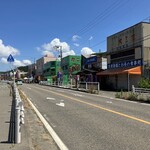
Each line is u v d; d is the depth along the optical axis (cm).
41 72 12569
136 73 3966
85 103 2061
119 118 1290
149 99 2197
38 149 734
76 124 1151
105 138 884
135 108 1719
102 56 5397
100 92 3784
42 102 2203
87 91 3741
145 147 762
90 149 755
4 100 2162
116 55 4784
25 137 826
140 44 4069
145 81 3578
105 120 1237
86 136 920
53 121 1242
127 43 4422
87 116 1370
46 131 1024
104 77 5159
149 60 4019
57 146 796
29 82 13125
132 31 4278
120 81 4584
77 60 7875
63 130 1031
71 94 3244
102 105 1906
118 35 4694
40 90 4353
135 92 2733
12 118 1064
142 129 1017
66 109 1694
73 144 815
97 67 5534
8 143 743
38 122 1227
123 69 4347
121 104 1991
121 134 938
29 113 1537
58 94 3250
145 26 4053
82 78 6041
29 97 2769
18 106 802
